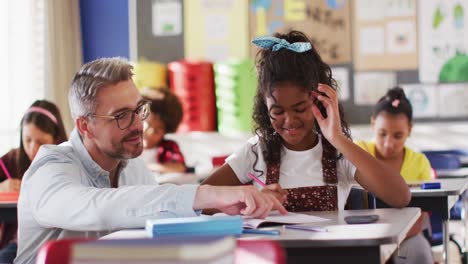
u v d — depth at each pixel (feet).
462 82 17.47
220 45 18.26
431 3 17.54
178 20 18.35
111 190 5.24
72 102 6.05
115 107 5.83
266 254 3.30
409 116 10.89
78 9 18.38
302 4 17.94
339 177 6.74
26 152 9.73
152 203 5.07
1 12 16.11
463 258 10.61
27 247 5.89
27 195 5.76
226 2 18.21
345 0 17.80
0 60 16.05
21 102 16.30
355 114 17.76
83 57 18.71
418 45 17.60
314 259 4.54
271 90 6.37
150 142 13.57
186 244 2.75
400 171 10.82
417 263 8.00
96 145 6.03
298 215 5.69
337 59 17.84
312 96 6.41
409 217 5.48
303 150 6.85
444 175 12.07
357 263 4.48
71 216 5.20
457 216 13.67
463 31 17.46
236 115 17.88
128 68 6.03
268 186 6.02
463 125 17.46
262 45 6.57
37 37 16.75
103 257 2.79
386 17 17.69
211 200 5.02
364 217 5.33
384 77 17.71
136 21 18.43
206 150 18.15
